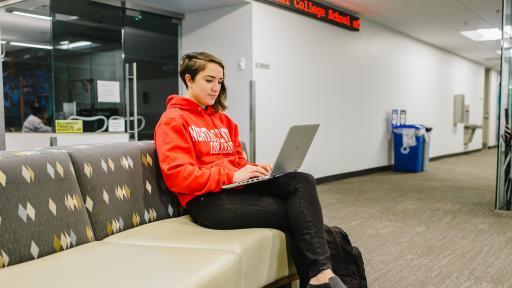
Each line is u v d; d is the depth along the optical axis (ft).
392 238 9.50
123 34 14.51
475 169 23.29
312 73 16.90
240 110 14.55
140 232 4.83
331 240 5.34
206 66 5.50
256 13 14.19
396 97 23.49
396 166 22.56
